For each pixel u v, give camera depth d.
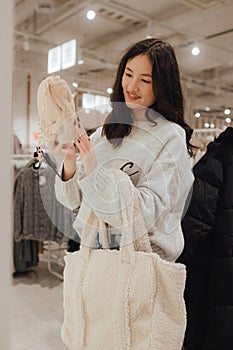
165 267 0.83
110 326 0.84
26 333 1.67
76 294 0.88
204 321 1.52
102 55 5.10
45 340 1.62
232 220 1.43
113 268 0.84
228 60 5.15
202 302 1.52
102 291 0.85
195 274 1.52
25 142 4.39
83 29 4.66
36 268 2.79
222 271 1.44
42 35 4.81
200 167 1.53
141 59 0.93
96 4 3.81
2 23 0.51
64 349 1.59
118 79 0.99
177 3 3.70
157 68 0.93
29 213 2.64
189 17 3.80
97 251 0.88
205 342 1.48
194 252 1.46
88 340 0.87
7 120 0.52
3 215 0.53
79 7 3.92
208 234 1.48
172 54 0.96
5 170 0.53
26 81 5.15
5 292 0.54
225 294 1.43
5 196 0.53
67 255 0.95
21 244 2.68
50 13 4.15
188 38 4.46
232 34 4.19
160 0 3.63
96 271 0.86
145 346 0.83
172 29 4.07
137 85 0.94
